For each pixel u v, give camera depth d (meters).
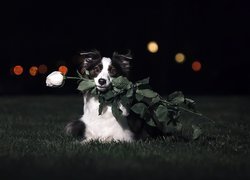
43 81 38.44
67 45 41.91
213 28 39.69
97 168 6.65
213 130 11.43
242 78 36.88
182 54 36.84
